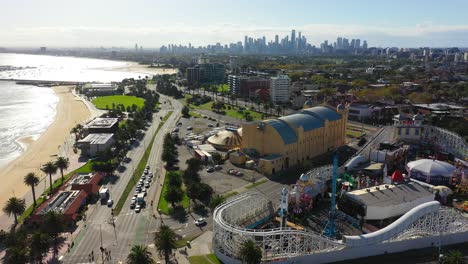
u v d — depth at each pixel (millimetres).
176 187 190625
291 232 134750
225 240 137375
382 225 170500
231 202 157500
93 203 189625
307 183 180500
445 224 153000
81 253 143125
